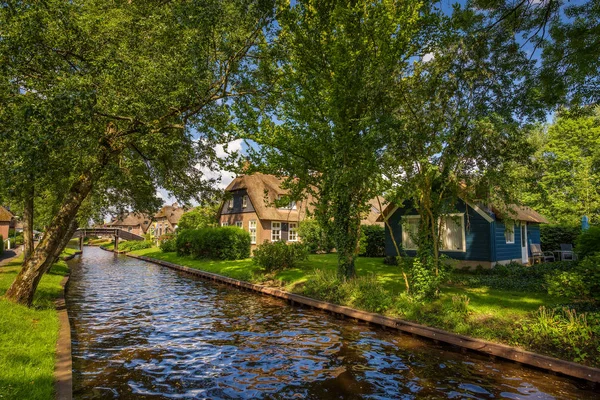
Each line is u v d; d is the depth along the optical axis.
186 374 6.84
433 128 9.80
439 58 9.83
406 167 10.17
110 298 15.06
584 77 8.27
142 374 6.81
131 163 13.27
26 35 7.52
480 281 13.88
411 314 9.85
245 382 6.50
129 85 8.81
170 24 9.81
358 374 6.87
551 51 8.39
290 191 16.02
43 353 6.32
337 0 11.66
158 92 9.16
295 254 19.14
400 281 14.40
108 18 9.55
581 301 9.81
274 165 15.09
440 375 6.81
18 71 8.06
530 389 6.21
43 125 6.89
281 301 14.28
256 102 13.64
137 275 23.53
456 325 8.77
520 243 20.28
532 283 12.96
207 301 14.41
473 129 9.09
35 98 7.98
